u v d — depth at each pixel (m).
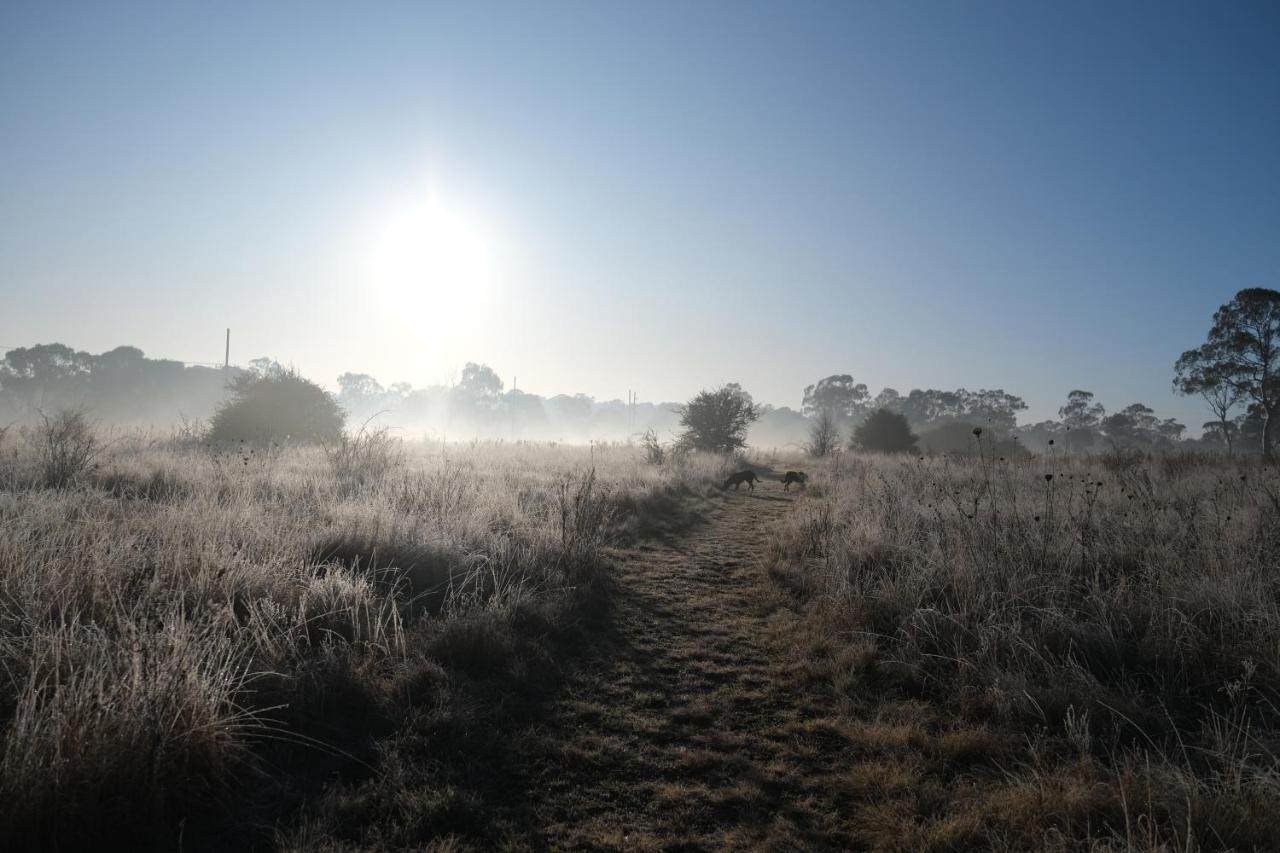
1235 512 8.25
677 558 9.16
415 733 3.91
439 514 8.61
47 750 2.92
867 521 9.19
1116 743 3.94
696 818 3.36
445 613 5.77
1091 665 5.00
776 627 6.35
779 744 4.16
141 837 2.88
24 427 16.27
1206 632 5.16
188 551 5.67
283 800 3.26
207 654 3.98
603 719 4.40
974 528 7.78
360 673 4.38
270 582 5.43
